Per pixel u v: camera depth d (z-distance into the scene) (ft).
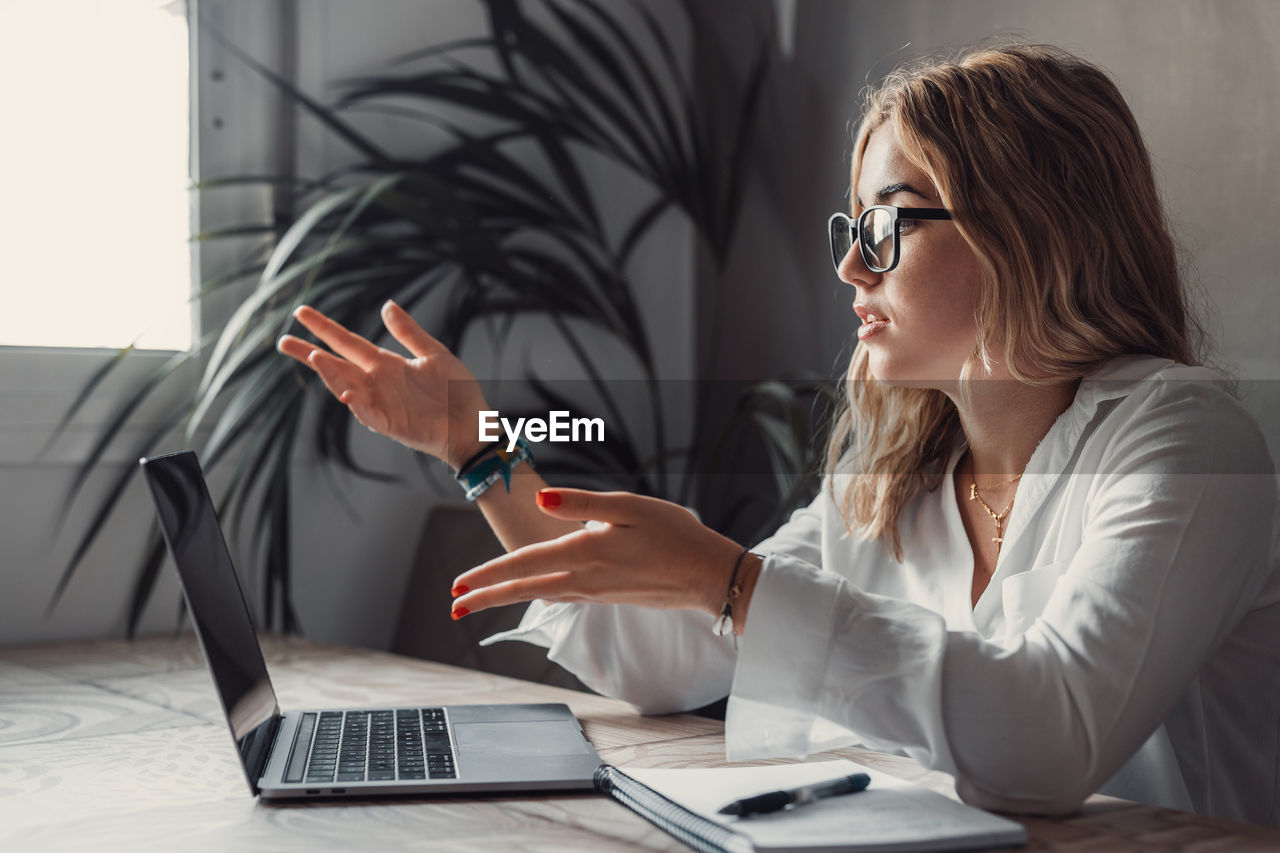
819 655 2.56
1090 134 3.19
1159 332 3.30
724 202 7.64
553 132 6.92
